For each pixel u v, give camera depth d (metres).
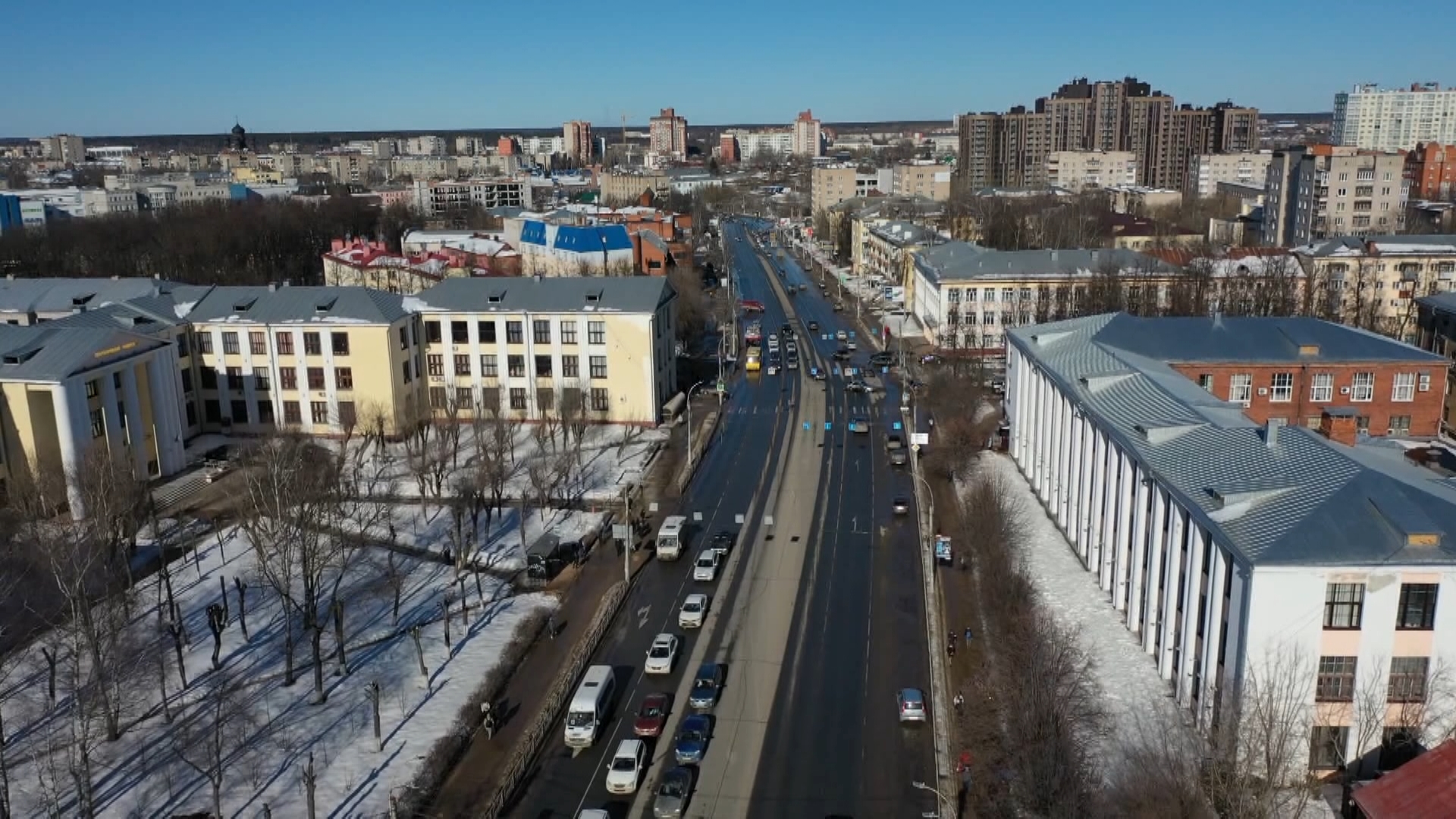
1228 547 62.09
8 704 71.56
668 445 132.00
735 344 191.00
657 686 74.25
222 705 69.44
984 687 71.81
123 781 63.22
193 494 115.81
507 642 80.56
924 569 93.31
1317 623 59.00
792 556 97.00
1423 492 61.53
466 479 107.06
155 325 128.88
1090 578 89.25
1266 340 118.19
